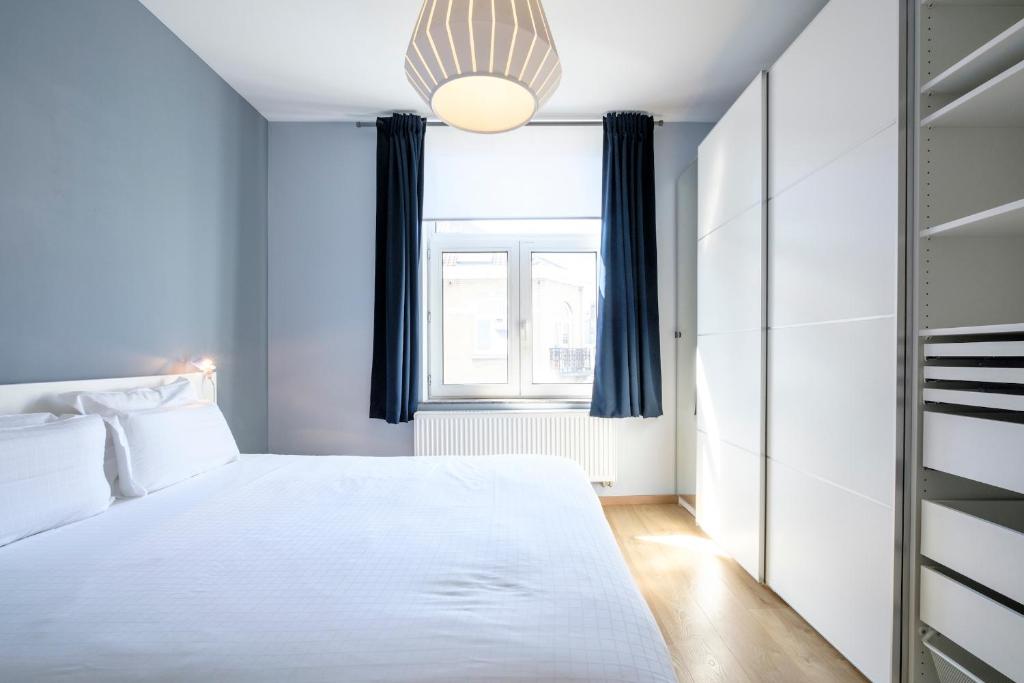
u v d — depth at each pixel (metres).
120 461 1.65
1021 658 1.09
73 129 1.84
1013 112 1.30
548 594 0.98
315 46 2.49
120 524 1.38
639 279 3.17
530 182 3.34
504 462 2.08
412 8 2.21
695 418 3.04
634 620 0.90
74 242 1.85
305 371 3.29
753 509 2.22
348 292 3.30
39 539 1.27
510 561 1.13
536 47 1.28
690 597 2.08
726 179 2.50
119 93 2.05
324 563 1.12
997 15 1.39
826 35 1.75
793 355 1.95
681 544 2.62
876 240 1.50
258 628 0.85
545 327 3.46
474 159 3.33
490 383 3.44
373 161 3.30
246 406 3.03
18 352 1.65
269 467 2.05
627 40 2.44
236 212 2.92
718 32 2.38
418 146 3.18
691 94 2.96
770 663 1.65
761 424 2.15
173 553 1.17
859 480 1.57
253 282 3.11
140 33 2.17
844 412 1.65
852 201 1.61
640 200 3.16
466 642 0.81
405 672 0.75
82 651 0.79
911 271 1.40
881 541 1.47
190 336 2.52
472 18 1.21
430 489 1.70
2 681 0.73
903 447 1.42
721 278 2.56
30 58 1.67
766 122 2.14
